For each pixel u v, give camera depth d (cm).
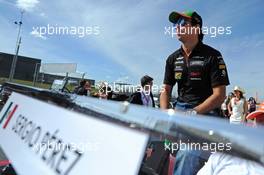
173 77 267
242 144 40
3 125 152
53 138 89
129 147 58
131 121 62
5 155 123
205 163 157
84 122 78
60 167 77
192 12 239
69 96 104
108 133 65
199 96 240
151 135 57
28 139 108
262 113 176
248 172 124
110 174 58
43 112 112
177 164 158
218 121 50
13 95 171
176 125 55
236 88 797
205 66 233
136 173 53
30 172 90
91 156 67
